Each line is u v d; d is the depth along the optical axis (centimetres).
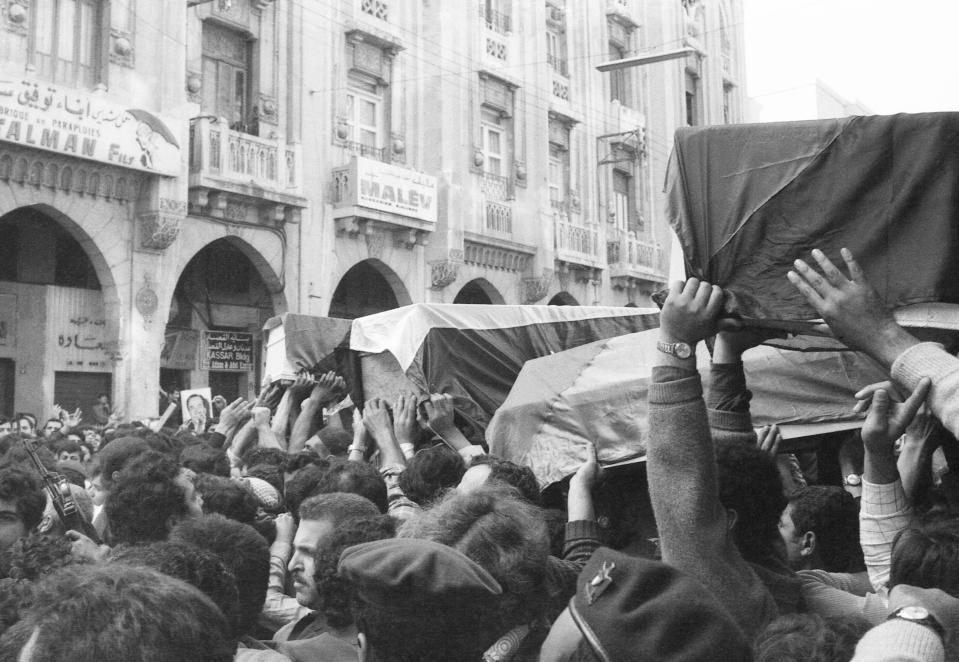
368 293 2227
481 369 740
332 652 276
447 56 2230
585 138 2739
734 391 290
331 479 430
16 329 1573
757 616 220
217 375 1898
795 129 237
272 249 1844
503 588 198
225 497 399
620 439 441
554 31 2706
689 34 3238
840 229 231
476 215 2270
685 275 248
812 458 694
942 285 221
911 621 171
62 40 1513
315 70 1952
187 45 1728
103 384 1648
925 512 292
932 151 224
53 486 464
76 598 143
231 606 238
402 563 179
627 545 368
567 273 2570
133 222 1603
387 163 2111
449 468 427
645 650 155
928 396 204
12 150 1416
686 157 247
